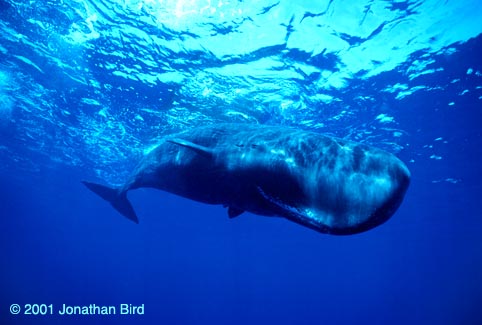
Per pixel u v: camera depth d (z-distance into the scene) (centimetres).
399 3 956
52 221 6969
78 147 2409
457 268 11106
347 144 431
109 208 4597
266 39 1102
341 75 1288
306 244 6675
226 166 545
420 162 2284
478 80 1318
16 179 3803
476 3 950
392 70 1259
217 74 1296
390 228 4778
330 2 957
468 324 4397
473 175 2555
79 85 1505
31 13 1089
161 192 3422
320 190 386
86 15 1057
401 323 6931
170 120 1738
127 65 1291
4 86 1633
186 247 9062
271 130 554
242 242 7181
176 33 1088
